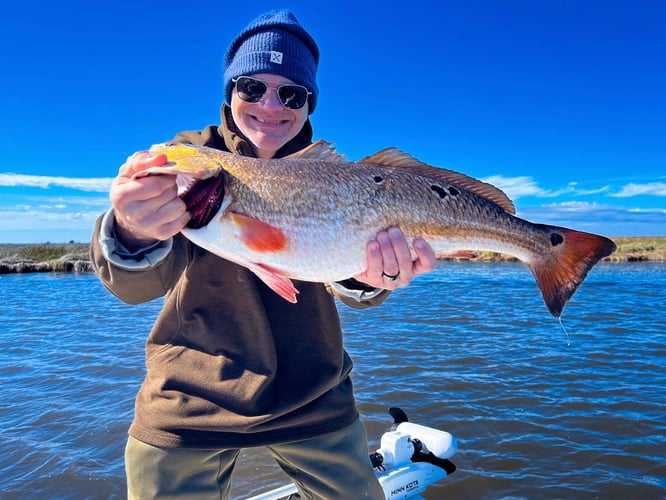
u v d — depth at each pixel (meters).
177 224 0.67
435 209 0.86
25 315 4.66
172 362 0.81
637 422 1.88
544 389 2.26
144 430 0.78
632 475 1.51
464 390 2.25
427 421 1.92
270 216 0.78
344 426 0.87
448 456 1.29
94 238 0.70
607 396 2.16
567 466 1.57
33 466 1.64
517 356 2.84
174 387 0.79
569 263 0.91
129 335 3.68
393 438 1.29
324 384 0.84
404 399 2.14
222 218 0.76
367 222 0.81
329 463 0.86
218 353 0.80
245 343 0.81
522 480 1.49
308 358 0.84
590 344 3.12
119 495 1.48
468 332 3.53
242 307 0.81
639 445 1.69
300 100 0.89
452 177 0.90
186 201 0.71
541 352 2.92
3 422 2.01
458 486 1.46
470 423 1.89
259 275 0.77
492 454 1.65
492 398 2.15
